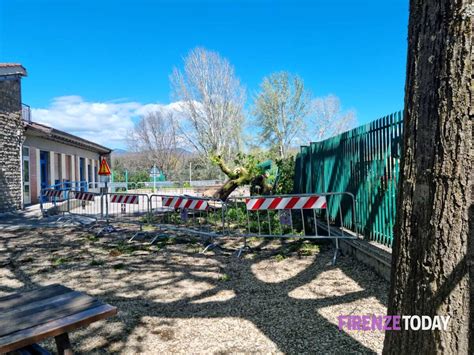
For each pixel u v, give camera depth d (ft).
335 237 21.68
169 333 12.91
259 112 136.15
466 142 6.38
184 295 16.78
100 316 8.61
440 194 6.56
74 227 37.32
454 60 6.40
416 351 6.92
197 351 11.62
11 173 52.65
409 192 7.07
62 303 9.23
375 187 20.17
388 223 18.71
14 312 8.73
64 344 8.73
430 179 6.68
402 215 7.23
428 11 6.76
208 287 17.81
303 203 23.47
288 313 14.23
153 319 14.12
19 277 20.44
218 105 131.75
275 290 16.96
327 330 12.69
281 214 25.35
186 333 12.87
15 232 35.12
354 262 20.66
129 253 25.36
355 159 23.15
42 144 67.10
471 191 6.40
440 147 6.55
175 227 29.73
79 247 27.81
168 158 172.24
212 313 14.53
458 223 6.46
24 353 8.74
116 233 33.40
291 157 50.01
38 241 30.58
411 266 7.00
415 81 6.98
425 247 6.77
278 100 133.90
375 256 18.24
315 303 15.11
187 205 28.40
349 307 14.53
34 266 22.54
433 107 6.65
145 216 44.29
